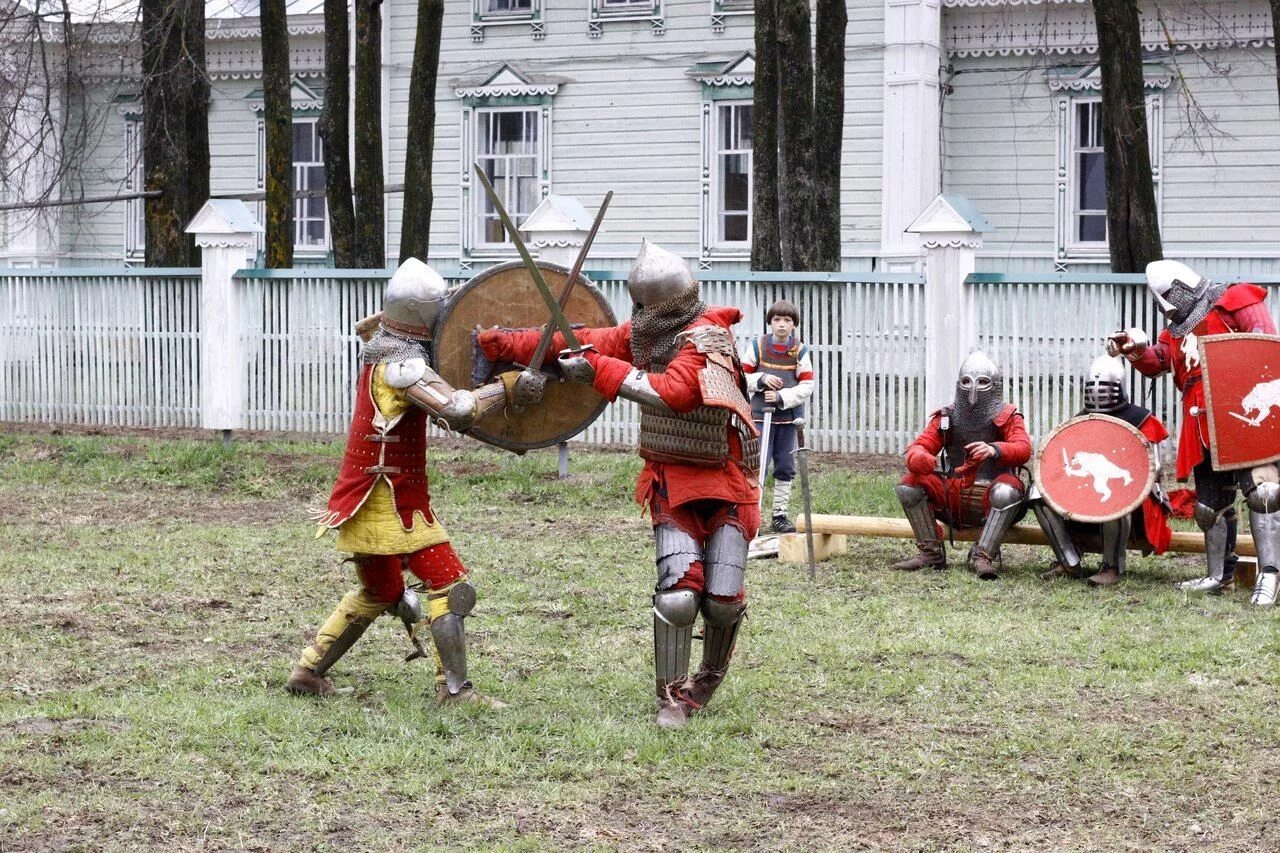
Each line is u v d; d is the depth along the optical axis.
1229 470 11.26
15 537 14.25
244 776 7.28
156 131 23.98
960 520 12.58
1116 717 8.37
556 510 16.06
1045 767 7.54
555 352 8.00
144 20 23.98
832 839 6.56
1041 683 9.05
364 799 7.01
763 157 21.81
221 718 8.12
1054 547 12.23
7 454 19.45
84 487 17.67
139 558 13.04
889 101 29.27
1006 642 10.07
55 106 33.69
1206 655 9.71
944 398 18.23
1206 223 29.45
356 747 7.70
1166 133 29.64
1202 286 11.69
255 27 34.31
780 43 20.59
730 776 7.39
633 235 31.83
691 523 8.09
